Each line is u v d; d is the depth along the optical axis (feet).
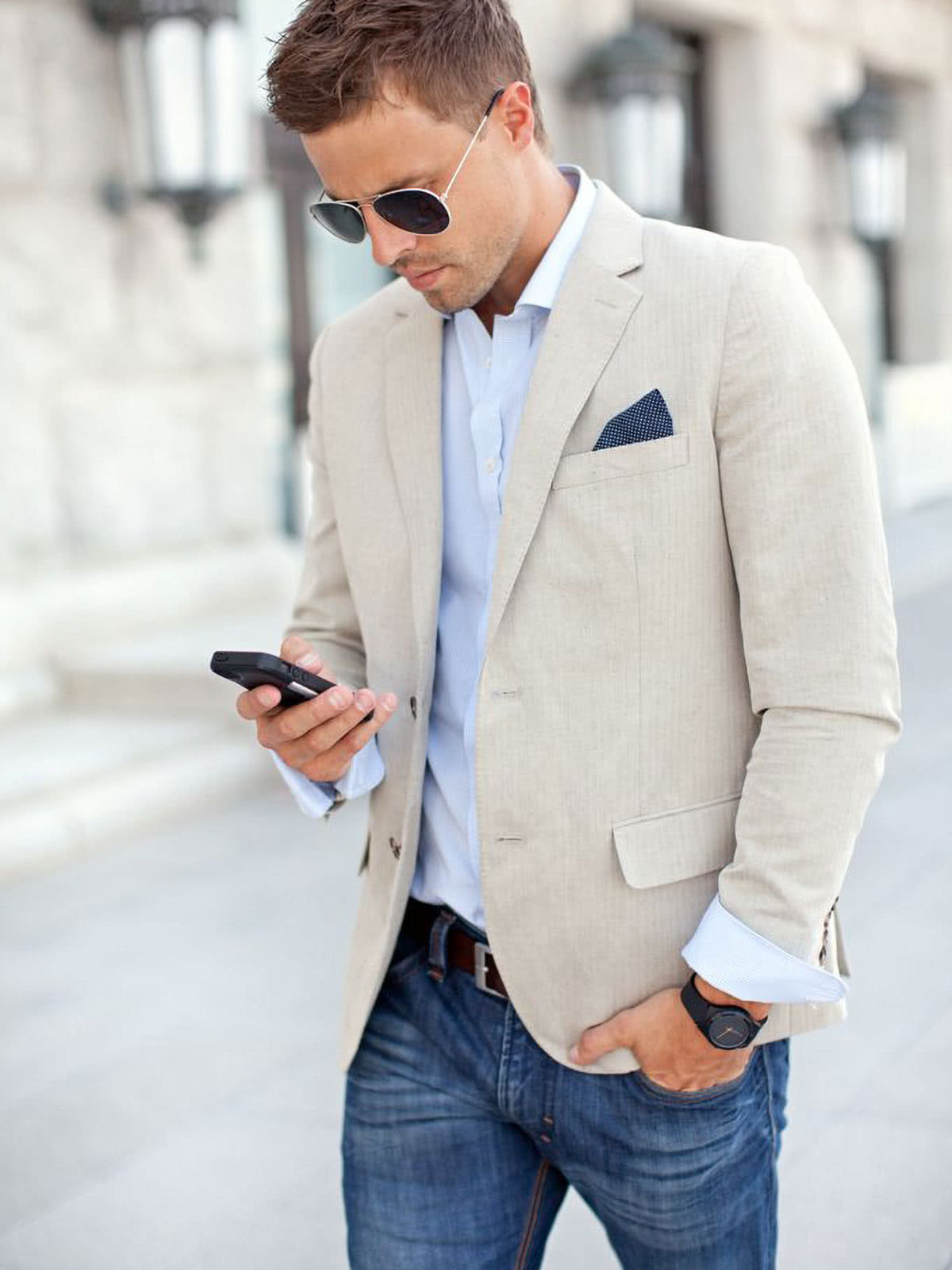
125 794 16.61
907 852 14.78
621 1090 5.02
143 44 19.40
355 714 4.97
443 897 5.37
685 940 4.93
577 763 4.88
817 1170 9.18
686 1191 5.04
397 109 4.59
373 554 5.49
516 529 4.84
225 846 16.10
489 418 5.10
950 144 42.37
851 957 12.34
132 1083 10.84
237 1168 9.64
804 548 4.59
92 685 19.12
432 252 4.77
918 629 25.59
